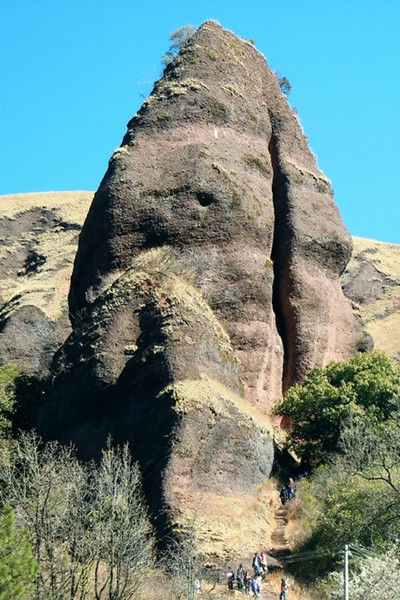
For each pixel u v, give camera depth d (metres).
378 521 59.59
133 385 68.56
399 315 119.25
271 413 76.06
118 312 71.25
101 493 52.62
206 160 77.62
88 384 69.81
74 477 54.12
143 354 69.00
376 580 51.62
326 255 85.31
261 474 68.38
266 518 65.56
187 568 54.31
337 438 72.44
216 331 71.44
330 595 53.84
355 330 85.50
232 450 66.75
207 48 83.44
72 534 49.75
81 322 73.25
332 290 85.06
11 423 74.50
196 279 74.44
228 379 70.75
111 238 75.38
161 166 77.38
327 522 61.19
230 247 76.50
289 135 86.94
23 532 45.69
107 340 70.44
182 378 67.56
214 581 59.81
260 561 60.03
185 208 76.00
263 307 77.12
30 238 123.31
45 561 48.62
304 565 61.03
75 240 120.25
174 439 64.75
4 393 76.06
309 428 73.62
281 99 87.69
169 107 80.00
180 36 85.94
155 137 78.75
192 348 68.75
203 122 79.94
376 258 128.75
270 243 79.69
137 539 51.78
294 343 82.00
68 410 70.12
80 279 77.25
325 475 67.94
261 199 79.75
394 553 54.91
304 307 82.62
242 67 85.12
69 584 49.22
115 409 69.00
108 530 50.56
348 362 77.38
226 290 75.50
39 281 110.06
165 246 75.19
